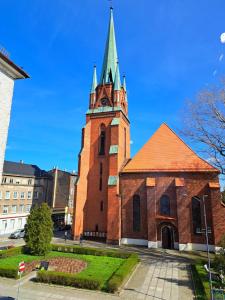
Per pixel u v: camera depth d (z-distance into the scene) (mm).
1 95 23297
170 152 41562
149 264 27562
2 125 23203
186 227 36000
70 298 17703
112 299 17750
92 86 51438
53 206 65938
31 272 23344
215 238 34156
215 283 19812
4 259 26750
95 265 25656
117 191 41312
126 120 52406
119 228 39688
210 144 31922
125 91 53656
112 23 55625
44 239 29734
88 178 46375
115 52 53656
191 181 38219
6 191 52812
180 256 31719
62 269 24359
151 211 38094
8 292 18500
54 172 68250
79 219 43812
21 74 25219
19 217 55125
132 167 42250
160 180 39812
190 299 17953
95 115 49000
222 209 34969
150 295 18641
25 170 59719
